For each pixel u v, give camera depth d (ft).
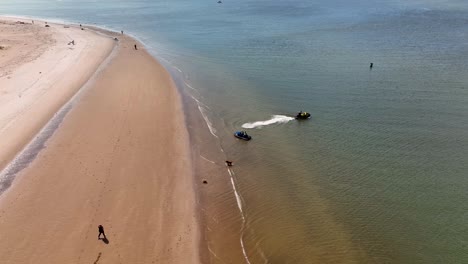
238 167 133.08
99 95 190.60
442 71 223.10
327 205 113.39
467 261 93.81
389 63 240.73
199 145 147.02
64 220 104.58
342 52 269.44
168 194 116.78
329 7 492.54
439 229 103.55
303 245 99.71
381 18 402.31
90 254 93.56
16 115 167.12
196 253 95.86
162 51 285.84
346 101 182.39
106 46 299.58
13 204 111.04
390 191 118.32
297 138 150.51
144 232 101.30
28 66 235.81
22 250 94.58
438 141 144.56
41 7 580.30
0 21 425.28
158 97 189.78
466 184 120.26
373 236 101.91
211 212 111.24
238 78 219.20
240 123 164.35
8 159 134.72
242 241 101.14
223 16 449.06
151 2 610.65
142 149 141.28
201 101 187.62
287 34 333.83
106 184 120.26
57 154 137.08
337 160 134.92
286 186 122.42
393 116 165.27
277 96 190.70
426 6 479.41
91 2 631.97
